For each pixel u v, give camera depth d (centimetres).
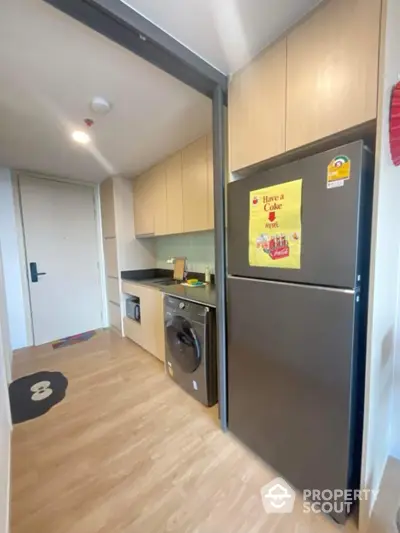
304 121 116
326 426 115
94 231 393
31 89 158
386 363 130
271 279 134
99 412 200
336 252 106
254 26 116
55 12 107
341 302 106
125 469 148
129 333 350
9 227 317
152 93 164
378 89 93
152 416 194
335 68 103
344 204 102
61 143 238
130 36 113
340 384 109
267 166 144
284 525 117
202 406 206
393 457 151
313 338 116
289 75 120
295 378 126
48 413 200
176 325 227
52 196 348
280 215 125
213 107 155
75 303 376
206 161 222
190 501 129
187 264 322
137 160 284
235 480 140
